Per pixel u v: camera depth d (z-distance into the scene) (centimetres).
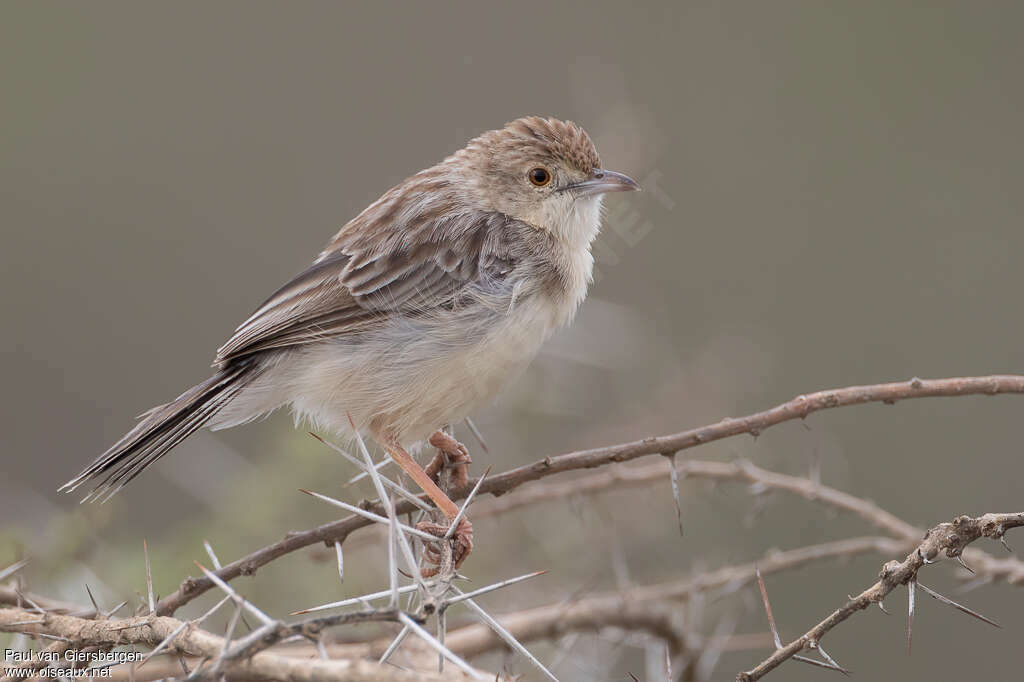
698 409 1138
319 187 1819
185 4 1822
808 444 1297
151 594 629
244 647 495
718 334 1514
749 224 1711
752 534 1230
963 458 1440
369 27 1877
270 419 1243
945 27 1719
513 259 897
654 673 834
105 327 1705
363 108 1858
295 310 877
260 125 1841
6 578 813
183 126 1825
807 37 1770
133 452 843
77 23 1772
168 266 1759
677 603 872
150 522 1375
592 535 1039
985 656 1249
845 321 1603
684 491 1080
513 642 559
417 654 785
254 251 1781
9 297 1706
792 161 1723
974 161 1723
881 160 1736
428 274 880
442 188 940
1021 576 770
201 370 1697
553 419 1144
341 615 513
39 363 1672
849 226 1697
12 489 1565
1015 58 1767
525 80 1867
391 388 868
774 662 612
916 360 1544
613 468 862
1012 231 1661
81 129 1772
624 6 1858
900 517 1409
